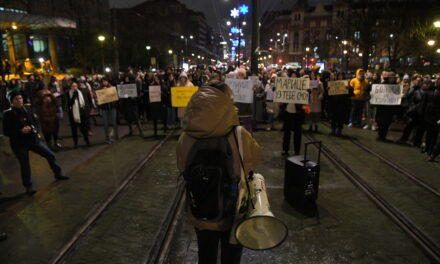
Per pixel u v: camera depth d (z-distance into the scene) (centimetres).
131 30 10188
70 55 4547
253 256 354
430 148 730
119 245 376
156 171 649
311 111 988
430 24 2164
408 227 411
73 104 859
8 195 554
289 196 495
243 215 216
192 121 208
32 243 385
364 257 352
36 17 2584
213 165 202
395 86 838
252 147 221
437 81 729
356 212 459
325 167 659
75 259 350
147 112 1358
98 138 1014
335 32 4784
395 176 598
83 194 533
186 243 382
